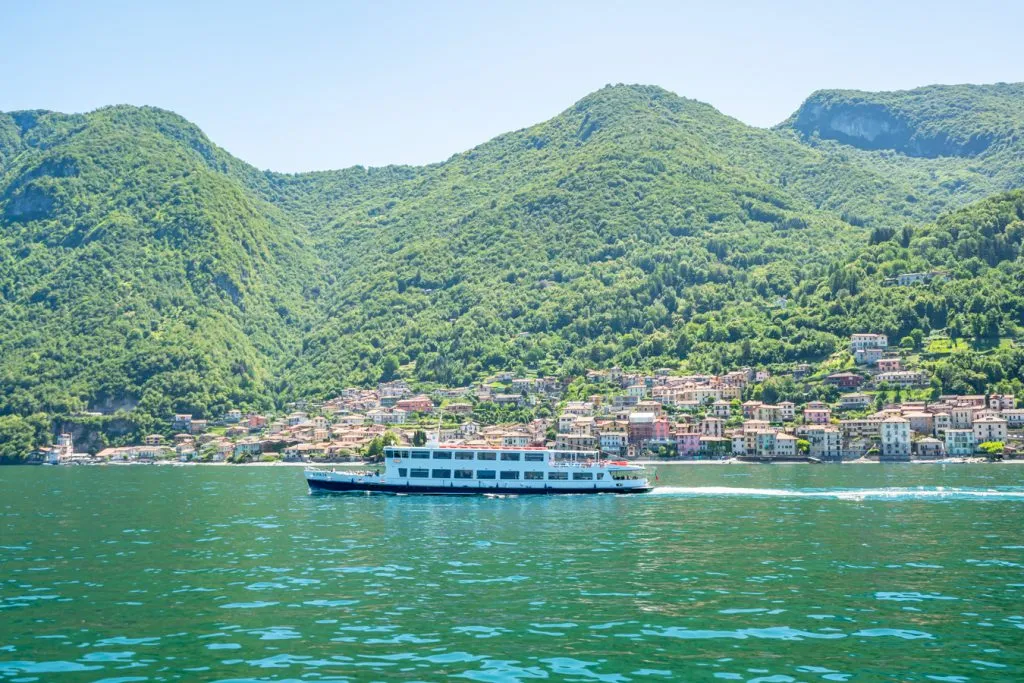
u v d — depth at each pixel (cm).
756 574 9131
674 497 17438
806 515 14025
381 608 7719
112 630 7069
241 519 14325
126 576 9225
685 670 6034
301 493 19600
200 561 10119
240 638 6825
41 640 6806
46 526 13488
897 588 8412
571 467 18238
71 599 8138
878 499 16462
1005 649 6456
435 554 10550
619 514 14600
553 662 6212
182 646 6625
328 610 7662
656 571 9344
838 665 6122
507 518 14175
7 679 5959
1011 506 15062
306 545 11331
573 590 8406
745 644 6600
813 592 8262
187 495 19475
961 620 7231
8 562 10106
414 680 5872
